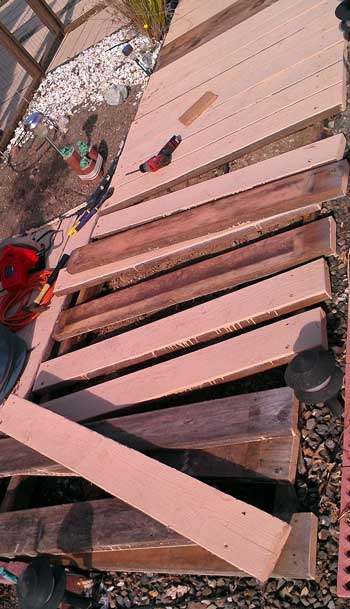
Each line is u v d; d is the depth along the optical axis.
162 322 3.81
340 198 3.60
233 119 4.39
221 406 3.21
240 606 2.83
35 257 4.85
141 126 5.01
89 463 3.36
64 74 6.38
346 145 3.83
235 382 3.51
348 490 2.78
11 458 3.79
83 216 4.81
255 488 3.14
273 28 4.73
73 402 3.88
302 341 3.18
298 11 4.68
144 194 4.56
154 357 3.82
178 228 4.04
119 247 4.27
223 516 2.82
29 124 5.41
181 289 3.86
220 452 3.15
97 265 4.34
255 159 4.18
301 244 3.51
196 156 4.39
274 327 3.33
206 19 5.37
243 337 3.41
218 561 2.90
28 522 3.54
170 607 3.02
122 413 3.73
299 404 3.09
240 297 3.57
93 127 5.61
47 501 3.87
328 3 4.52
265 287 3.50
